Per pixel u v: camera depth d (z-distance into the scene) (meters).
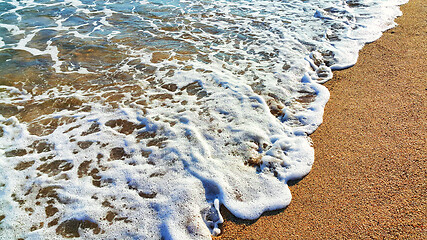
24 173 2.85
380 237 2.14
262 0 7.49
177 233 2.31
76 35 5.64
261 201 2.55
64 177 2.81
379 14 6.14
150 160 2.97
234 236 2.32
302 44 5.23
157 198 2.58
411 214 2.26
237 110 3.65
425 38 4.97
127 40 5.49
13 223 2.40
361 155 2.90
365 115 3.43
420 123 3.17
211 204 2.54
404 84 3.87
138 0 7.53
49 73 4.46
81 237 2.30
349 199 2.49
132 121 3.53
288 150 3.06
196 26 6.07
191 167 2.86
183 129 3.37
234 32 5.78
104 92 4.06
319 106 3.69
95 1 7.48
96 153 3.09
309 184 2.70
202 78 4.32
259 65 4.64
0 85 4.16
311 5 7.01
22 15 6.51
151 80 4.32
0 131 3.35
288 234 2.29
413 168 2.65
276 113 3.62
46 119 3.56
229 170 2.83
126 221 2.41
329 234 2.23
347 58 4.71
